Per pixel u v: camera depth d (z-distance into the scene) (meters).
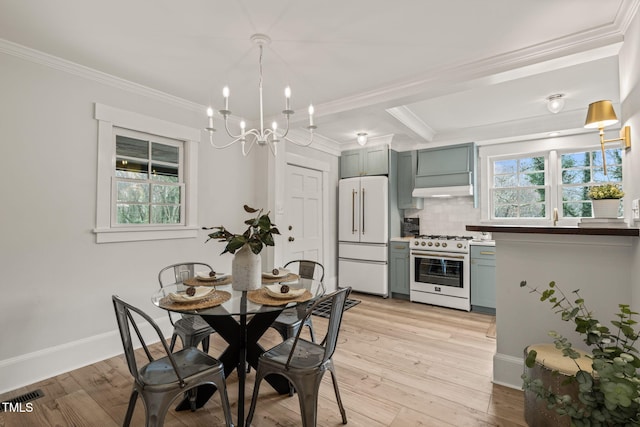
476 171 4.38
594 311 1.95
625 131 1.91
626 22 1.81
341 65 2.44
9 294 2.15
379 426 1.78
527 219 4.09
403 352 2.74
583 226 2.03
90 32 2.00
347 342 2.95
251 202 3.86
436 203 4.77
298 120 3.45
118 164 2.74
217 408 1.97
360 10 1.79
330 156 5.03
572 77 2.68
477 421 1.82
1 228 2.12
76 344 2.44
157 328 1.46
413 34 2.03
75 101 2.45
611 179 3.64
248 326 2.04
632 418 1.21
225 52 2.25
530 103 3.30
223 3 1.73
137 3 1.72
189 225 3.18
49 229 2.32
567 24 1.91
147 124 2.86
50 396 2.06
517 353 2.18
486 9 1.78
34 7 1.75
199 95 3.02
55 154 2.35
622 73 1.96
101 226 2.58
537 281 2.11
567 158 3.91
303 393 1.64
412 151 4.73
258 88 2.86
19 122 2.19
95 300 2.55
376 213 4.62
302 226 4.47
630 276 1.85
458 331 3.24
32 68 2.24
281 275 2.45
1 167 2.12
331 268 5.02
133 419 1.83
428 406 1.97
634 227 1.81
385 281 4.54
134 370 1.51
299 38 2.07
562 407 1.41
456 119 3.85
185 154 3.22
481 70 2.38
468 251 3.91
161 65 2.44
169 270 3.04
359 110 3.11
